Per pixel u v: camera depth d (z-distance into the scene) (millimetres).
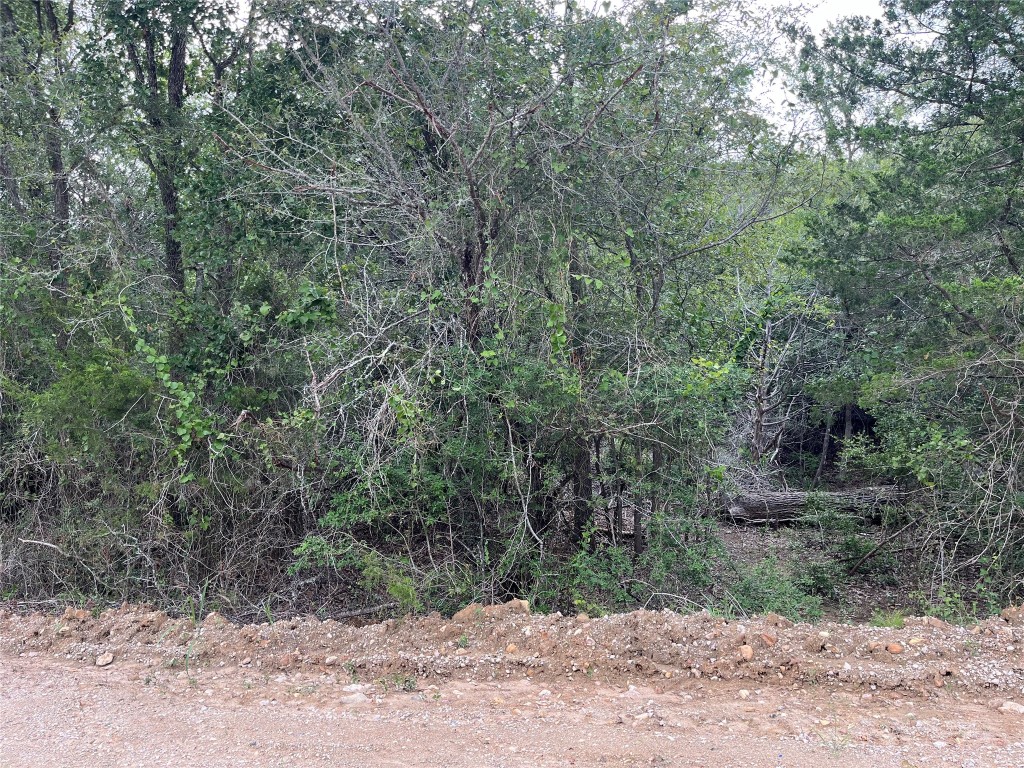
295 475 8680
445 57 9219
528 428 8859
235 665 5809
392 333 8539
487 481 9000
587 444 9125
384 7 9406
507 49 9227
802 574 10828
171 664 5820
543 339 8852
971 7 11398
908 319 12219
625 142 9281
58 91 10273
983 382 9898
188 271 12117
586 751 4277
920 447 9703
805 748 4273
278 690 5270
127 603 8562
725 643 5508
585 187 9430
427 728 4613
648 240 9852
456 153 8883
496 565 8914
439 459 8742
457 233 8859
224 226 10641
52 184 11344
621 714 4770
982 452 9516
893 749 4242
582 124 9086
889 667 5211
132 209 11906
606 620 5969
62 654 6148
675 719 4676
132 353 9656
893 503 11398
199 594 8812
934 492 9820
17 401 9297
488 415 8578
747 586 9078
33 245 10500
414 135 9688
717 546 9164
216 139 9977
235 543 9000
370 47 9750
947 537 9617
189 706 4992
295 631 6180
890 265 11977
